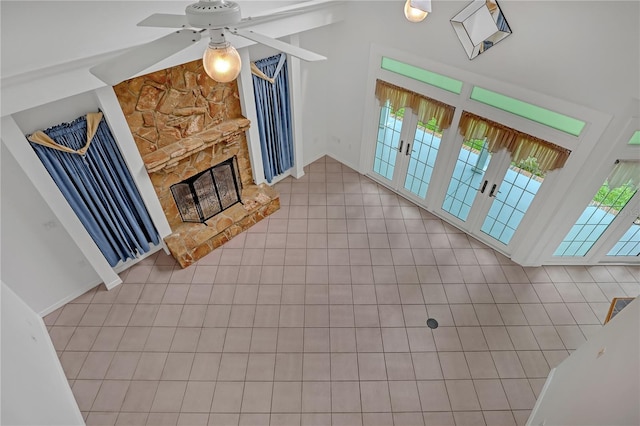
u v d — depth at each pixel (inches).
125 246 185.3
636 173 150.6
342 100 245.1
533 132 161.0
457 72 173.9
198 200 203.6
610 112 136.3
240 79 189.3
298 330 169.8
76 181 152.9
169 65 148.2
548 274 195.9
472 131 183.0
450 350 162.9
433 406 144.6
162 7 139.0
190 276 193.5
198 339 165.9
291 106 227.1
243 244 211.9
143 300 181.5
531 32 142.7
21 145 132.6
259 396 146.7
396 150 234.5
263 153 227.3
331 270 197.2
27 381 91.8
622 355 69.4
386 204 241.3
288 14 176.6
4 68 114.7
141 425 138.0
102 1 124.5
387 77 207.9
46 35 118.7
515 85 156.6
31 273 161.3
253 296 183.9
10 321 103.1
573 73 139.0
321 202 241.9
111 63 73.8
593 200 167.9
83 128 146.8
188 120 181.3
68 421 116.9
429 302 182.2
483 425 139.4
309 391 148.5
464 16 156.4
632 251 194.5
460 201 214.8
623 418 58.6
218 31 81.7
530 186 178.4
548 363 158.4
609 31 125.0
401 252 208.1
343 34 216.1
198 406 143.6
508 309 179.3
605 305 181.2
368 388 149.8
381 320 174.1
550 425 103.5
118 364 156.3
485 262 202.7
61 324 170.2
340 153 274.7
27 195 146.8
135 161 165.0
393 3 182.9
